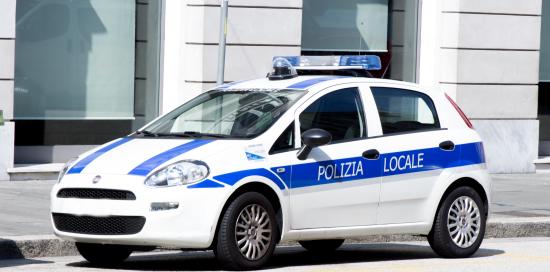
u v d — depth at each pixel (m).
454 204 14.13
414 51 25.19
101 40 22.17
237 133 12.81
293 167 12.67
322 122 13.16
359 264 13.53
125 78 22.45
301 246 15.75
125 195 12.01
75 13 21.89
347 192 13.15
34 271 12.35
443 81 24.84
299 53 23.09
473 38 24.70
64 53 21.80
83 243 12.96
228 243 12.12
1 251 13.59
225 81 22.39
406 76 25.20
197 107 13.69
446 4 24.70
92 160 12.55
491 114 25.03
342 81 13.60
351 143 13.26
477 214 14.35
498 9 24.89
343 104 13.43
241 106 13.31
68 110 21.92
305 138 12.69
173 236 11.91
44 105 21.66
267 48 22.75
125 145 12.85
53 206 12.50
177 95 22.70
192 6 22.30
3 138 20.58
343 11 24.58
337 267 13.13
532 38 25.33
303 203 12.78
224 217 12.12
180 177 11.97
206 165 12.10
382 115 13.71
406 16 25.16
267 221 12.45
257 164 12.41
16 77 21.34
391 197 13.54
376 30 24.94
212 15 22.11
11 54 20.52
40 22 21.53
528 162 25.62
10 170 20.69
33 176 20.95
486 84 24.91
